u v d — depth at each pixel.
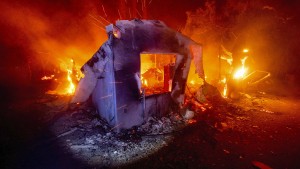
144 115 7.56
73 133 7.15
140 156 5.93
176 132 7.25
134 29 7.25
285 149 6.40
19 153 6.07
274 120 8.52
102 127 7.45
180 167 5.46
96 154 6.02
